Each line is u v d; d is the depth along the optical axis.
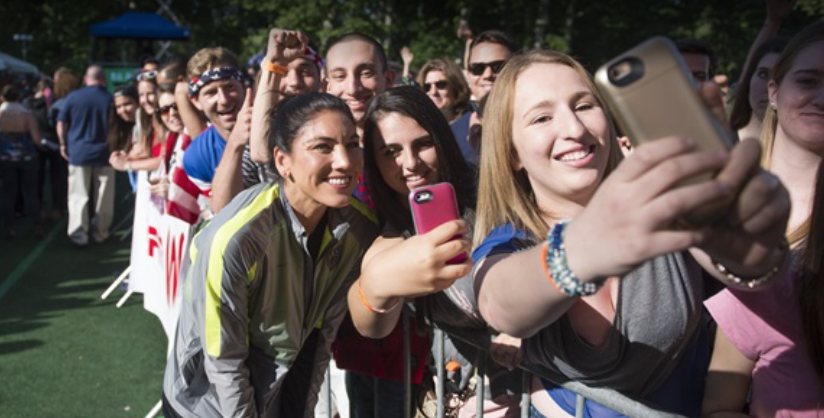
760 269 0.80
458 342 2.09
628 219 0.73
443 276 1.33
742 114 2.96
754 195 0.72
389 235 2.22
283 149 1.97
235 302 1.95
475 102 4.41
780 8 3.59
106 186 8.36
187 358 2.08
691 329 1.43
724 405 1.49
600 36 21.33
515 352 1.71
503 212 1.50
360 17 18.58
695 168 0.69
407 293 1.41
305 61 3.29
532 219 1.46
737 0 21.81
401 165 2.24
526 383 1.70
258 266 1.95
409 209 2.28
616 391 1.45
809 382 1.38
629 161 0.73
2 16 29.16
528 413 1.72
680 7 22.36
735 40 22.08
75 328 5.56
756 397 1.46
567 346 1.43
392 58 19.12
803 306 1.36
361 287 1.62
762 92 2.79
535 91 1.41
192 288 1.98
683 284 1.39
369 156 2.30
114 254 7.99
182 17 24.98
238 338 1.99
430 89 5.33
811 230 1.35
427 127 2.26
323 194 1.94
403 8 19.83
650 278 1.36
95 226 8.45
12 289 6.64
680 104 0.75
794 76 1.59
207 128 3.58
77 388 4.42
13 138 8.46
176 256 3.91
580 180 1.38
